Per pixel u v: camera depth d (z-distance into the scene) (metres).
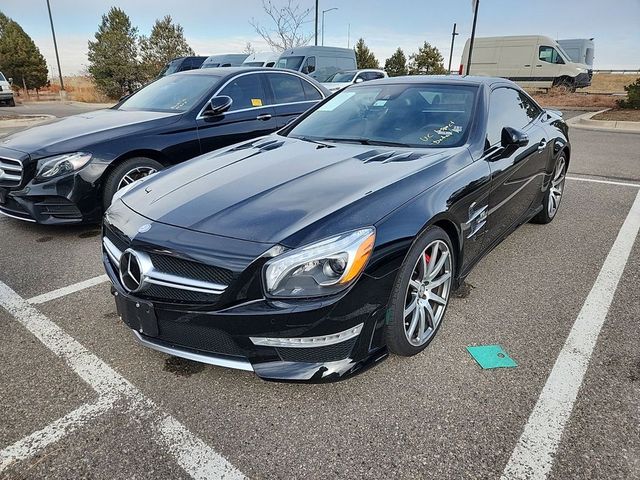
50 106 24.69
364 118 3.62
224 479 1.91
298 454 2.03
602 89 30.94
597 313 3.11
